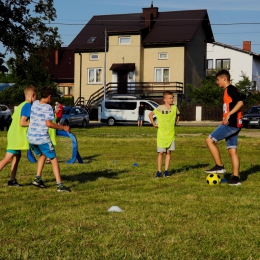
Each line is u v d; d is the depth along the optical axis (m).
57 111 19.81
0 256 4.57
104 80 47.56
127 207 6.78
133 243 5.07
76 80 52.22
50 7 34.25
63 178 9.71
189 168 11.48
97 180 9.45
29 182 9.12
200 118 46.53
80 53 51.91
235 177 8.84
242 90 48.19
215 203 7.11
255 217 6.24
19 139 8.38
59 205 6.91
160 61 49.59
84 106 49.91
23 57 34.72
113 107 39.97
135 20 53.31
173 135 9.89
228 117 8.66
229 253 4.76
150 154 15.57
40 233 5.38
